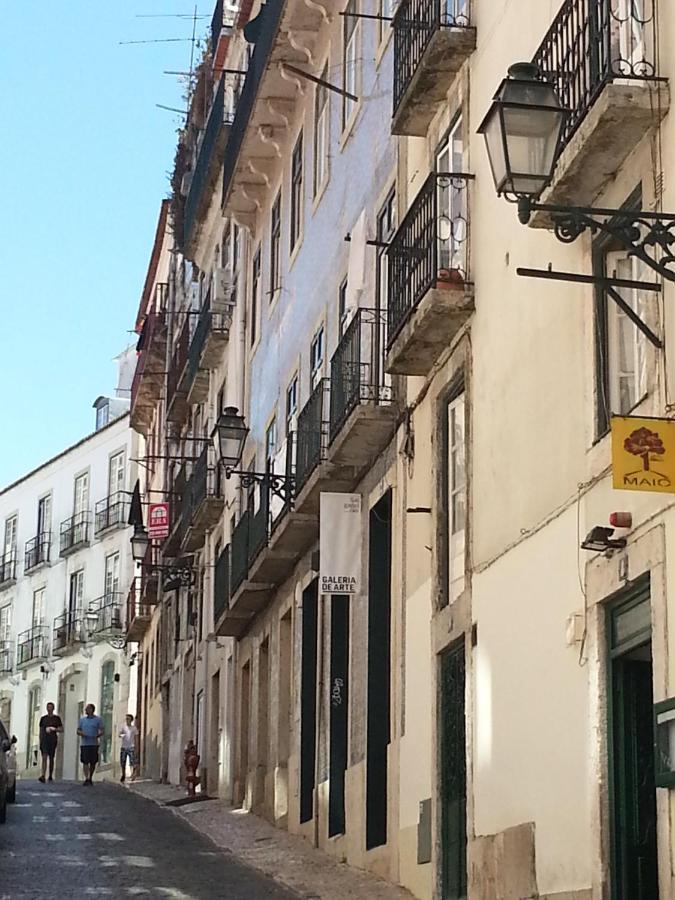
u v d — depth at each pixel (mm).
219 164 27875
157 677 37812
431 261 12797
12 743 23734
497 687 11422
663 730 8469
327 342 18844
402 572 14562
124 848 16812
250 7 26203
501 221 11953
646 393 9094
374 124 17047
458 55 13125
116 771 44562
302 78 21453
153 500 40750
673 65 8844
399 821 14062
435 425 13578
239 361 26125
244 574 21516
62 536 50469
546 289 10805
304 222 21031
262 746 22531
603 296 9859
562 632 10141
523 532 11039
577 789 9734
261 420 23609
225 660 26469
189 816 22109
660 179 8914
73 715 48219
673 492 8320
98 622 46844
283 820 20125
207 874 14695
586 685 9688
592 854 9391
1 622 54438
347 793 16125
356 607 16406
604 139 9133
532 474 10922
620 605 9453
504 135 7941
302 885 13953
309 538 18906
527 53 11602
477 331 12469
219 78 31391
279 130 22906
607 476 9539
